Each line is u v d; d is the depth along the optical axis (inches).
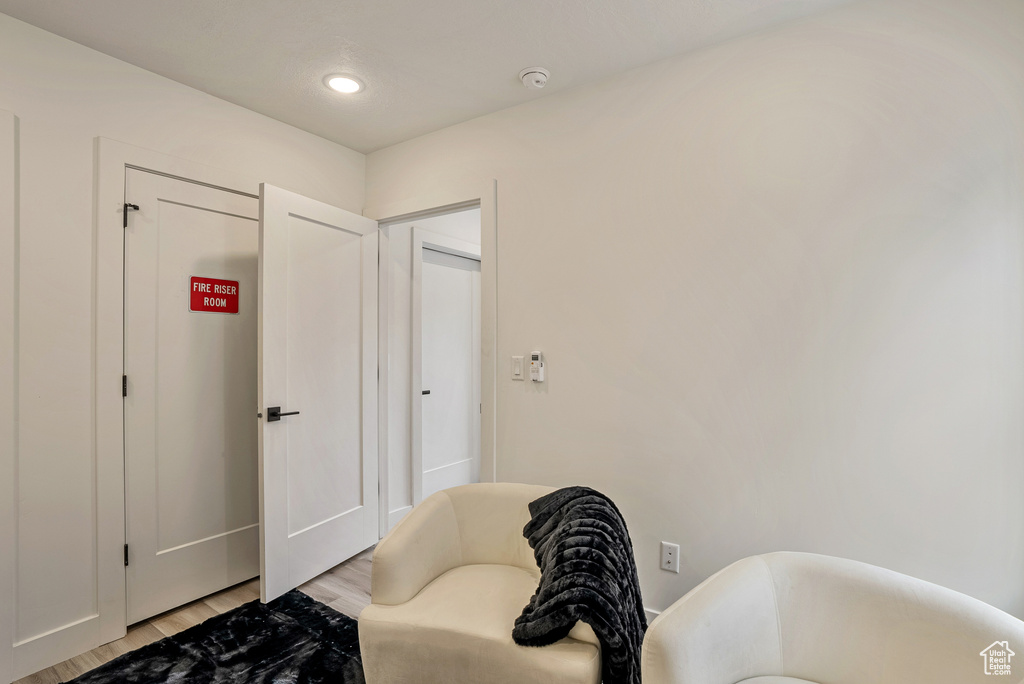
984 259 60.1
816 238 69.4
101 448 79.4
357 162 120.5
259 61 82.8
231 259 98.0
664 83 81.3
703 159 77.7
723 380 76.1
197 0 67.6
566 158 90.7
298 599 93.7
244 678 70.7
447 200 106.2
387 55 80.7
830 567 50.1
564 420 90.1
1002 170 59.3
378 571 61.8
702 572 77.7
